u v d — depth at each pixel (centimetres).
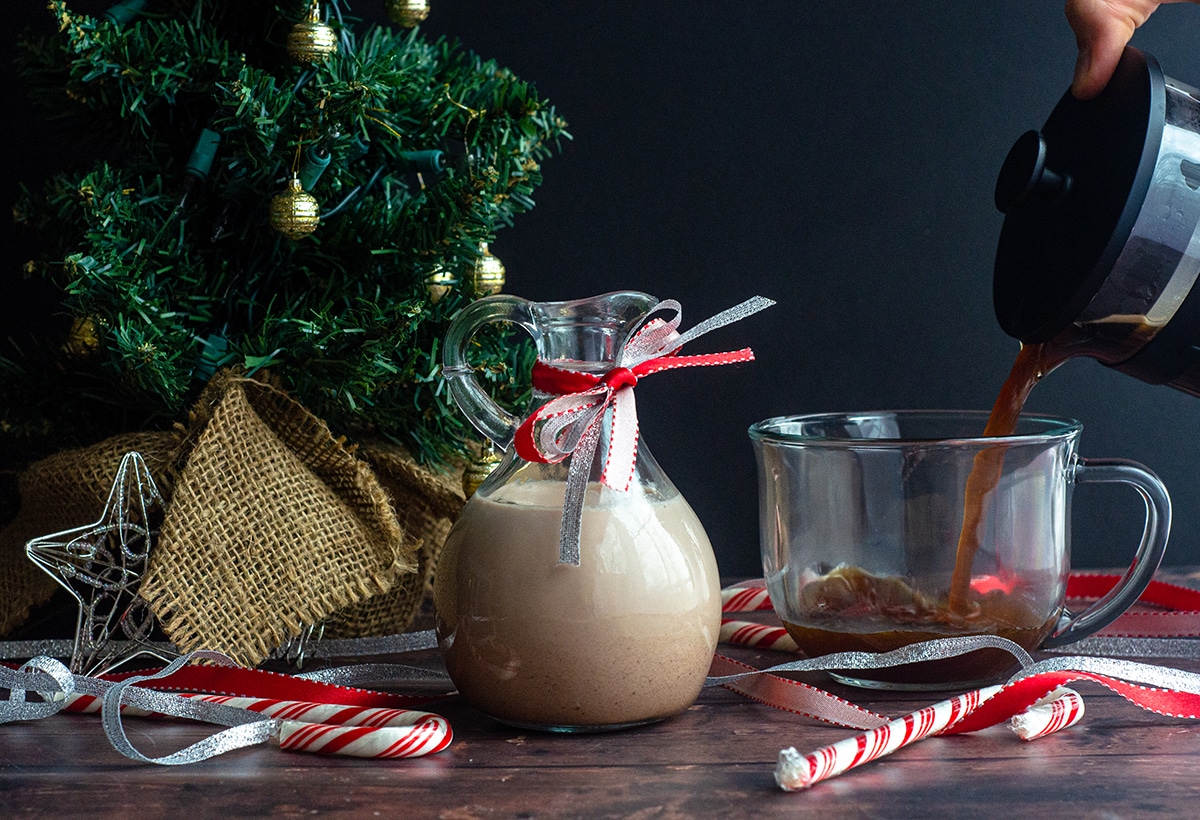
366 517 91
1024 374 92
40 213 93
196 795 81
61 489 91
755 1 107
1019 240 92
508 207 98
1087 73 89
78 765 83
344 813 79
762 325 110
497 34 107
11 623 93
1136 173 86
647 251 109
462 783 81
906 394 110
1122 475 90
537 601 82
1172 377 90
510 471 85
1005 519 87
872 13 108
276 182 92
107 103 93
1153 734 84
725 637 96
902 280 109
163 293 92
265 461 90
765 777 81
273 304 94
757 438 90
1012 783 81
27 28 94
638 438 86
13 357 106
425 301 94
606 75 108
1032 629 88
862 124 108
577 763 82
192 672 87
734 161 108
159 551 88
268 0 94
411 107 96
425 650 96
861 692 88
